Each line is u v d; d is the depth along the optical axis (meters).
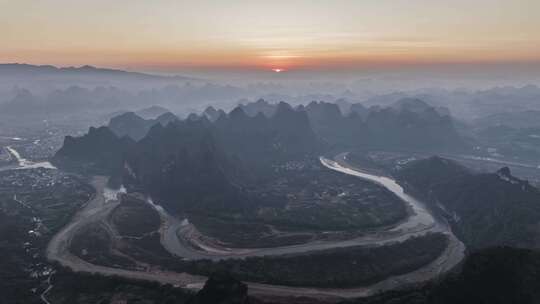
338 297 159.25
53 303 154.88
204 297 139.88
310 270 178.25
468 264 142.75
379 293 161.12
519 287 131.88
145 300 155.38
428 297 142.00
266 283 167.62
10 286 165.50
